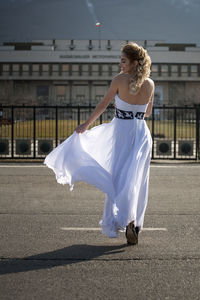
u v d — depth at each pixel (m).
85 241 3.93
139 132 3.78
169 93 82.44
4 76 81.25
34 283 2.82
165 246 3.76
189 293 2.66
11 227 4.46
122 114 3.77
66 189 7.25
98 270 3.09
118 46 87.19
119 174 3.73
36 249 3.64
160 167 10.93
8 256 3.43
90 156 3.80
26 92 81.38
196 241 3.93
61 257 3.41
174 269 3.13
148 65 3.72
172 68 82.25
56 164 3.92
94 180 3.70
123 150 3.75
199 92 77.88
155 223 4.71
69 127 18.80
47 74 81.75
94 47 87.12
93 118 3.83
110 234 3.72
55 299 2.55
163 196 6.59
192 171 9.99
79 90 82.94
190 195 6.68
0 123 15.28
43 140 13.21
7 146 13.10
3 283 2.82
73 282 2.84
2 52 81.25
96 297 2.58
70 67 81.88
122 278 2.93
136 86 3.65
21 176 8.88
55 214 5.16
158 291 2.69
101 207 5.64
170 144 13.11
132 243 3.81
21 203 5.91
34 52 81.56
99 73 81.81
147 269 3.12
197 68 82.44
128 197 3.62
